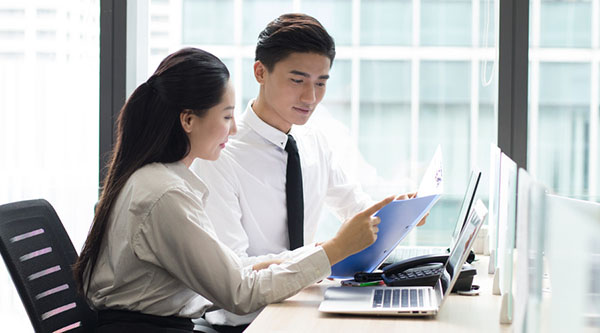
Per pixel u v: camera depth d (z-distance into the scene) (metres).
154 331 1.44
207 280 1.43
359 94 2.56
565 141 2.51
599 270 0.73
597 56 2.48
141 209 1.42
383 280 1.65
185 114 1.49
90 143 2.49
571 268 0.83
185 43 2.58
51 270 1.51
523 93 2.38
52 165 2.52
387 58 2.54
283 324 1.32
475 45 2.50
